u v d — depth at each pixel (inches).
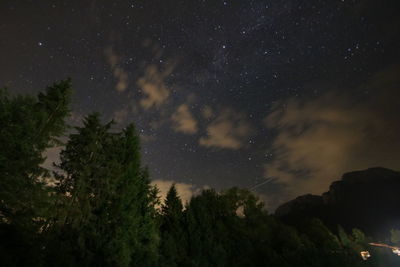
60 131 821.2
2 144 638.5
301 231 2374.5
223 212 1609.3
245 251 1354.6
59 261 612.4
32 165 679.1
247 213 1806.1
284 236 1812.3
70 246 713.0
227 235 1423.5
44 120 759.7
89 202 882.1
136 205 948.0
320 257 1576.0
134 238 872.9
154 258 911.7
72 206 838.5
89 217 847.1
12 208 655.8
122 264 776.3
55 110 822.5
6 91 686.5
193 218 1240.8
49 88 861.2
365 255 2207.2
